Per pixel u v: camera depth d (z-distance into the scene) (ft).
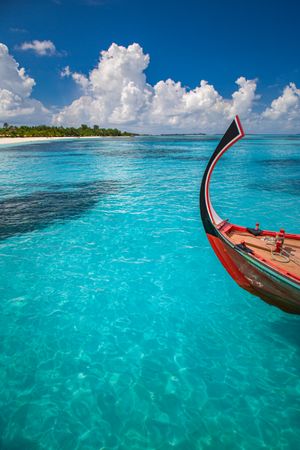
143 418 15.01
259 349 19.71
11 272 29.19
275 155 153.38
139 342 20.26
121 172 94.63
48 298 25.04
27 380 17.04
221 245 25.59
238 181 80.07
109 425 14.64
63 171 95.91
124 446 13.66
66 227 42.32
